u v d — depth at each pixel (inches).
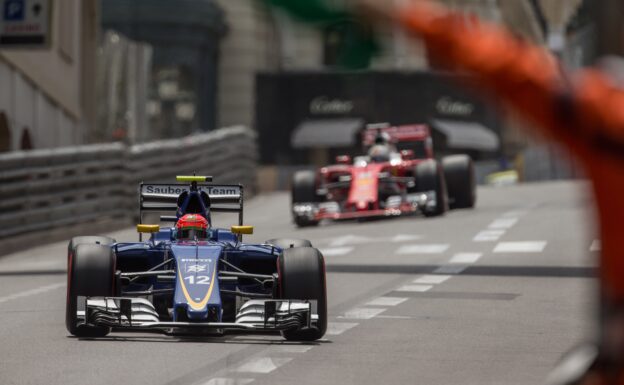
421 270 2354.8
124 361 1246.3
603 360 292.8
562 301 1839.3
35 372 1180.5
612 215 267.0
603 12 243.9
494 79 238.2
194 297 1370.6
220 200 1574.8
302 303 1376.7
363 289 2052.2
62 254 3085.6
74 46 5378.9
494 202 4394.7
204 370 1185.4
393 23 227.9
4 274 2474.2
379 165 3661.4
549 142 246.2
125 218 4037.9
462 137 7751.0
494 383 1114.7
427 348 1359.5
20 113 4463.6
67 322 1403.8
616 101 241.4
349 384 1103.0
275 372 1175.0
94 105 5546.3
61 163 3560.5
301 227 3654.0
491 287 2047.2
